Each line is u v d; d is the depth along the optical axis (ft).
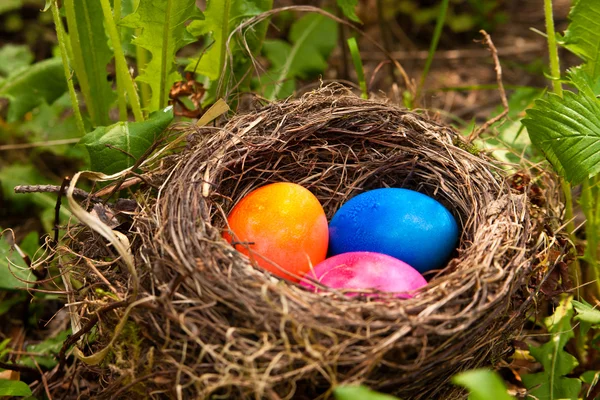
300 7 2.63
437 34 2.74
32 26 3.44
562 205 2.54
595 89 2.46
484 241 2.28
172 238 2.23
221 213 2.37
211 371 2.15
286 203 2.35
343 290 2.21
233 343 2.13
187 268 2.19
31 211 2.89
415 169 2.50
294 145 2.48
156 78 2.56
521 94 2.78
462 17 3.54
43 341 2.57
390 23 3.55
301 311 2.15
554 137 2.39
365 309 2.16
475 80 3.26
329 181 2.53
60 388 2.46
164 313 2.16
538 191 2.52
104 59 2.63
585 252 2.51
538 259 2.35
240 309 2.15
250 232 2.34
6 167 2.92
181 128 2.47
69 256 2.41
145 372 2.20
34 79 2.76
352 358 2.12
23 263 2.58
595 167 2.36
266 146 2.44
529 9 3.64
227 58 2.61
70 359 2.50
